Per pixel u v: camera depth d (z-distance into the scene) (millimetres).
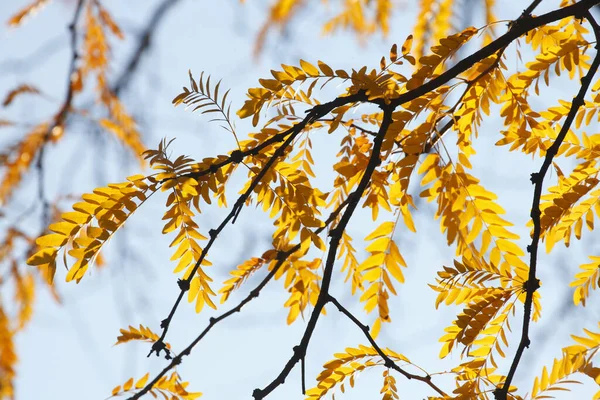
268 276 3834
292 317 3869
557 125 3754
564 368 3645
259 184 3648
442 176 3688
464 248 3688
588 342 3648
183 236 3621
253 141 3686
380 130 3631
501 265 3678
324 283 3604
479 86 3717
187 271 3641
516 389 3654
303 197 3646
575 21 3812
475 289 3682
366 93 3629
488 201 3674
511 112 3738
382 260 3746
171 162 3617
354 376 3701
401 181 3682
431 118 3689
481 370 3666
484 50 3650
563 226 3715
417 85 3662
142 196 3592
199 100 3658
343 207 3807
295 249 3811
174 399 3828
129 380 3830
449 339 3666
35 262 3555
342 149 3793
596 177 3709
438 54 3668
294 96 3686
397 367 3648
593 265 3732
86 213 3576
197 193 3600
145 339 3836
